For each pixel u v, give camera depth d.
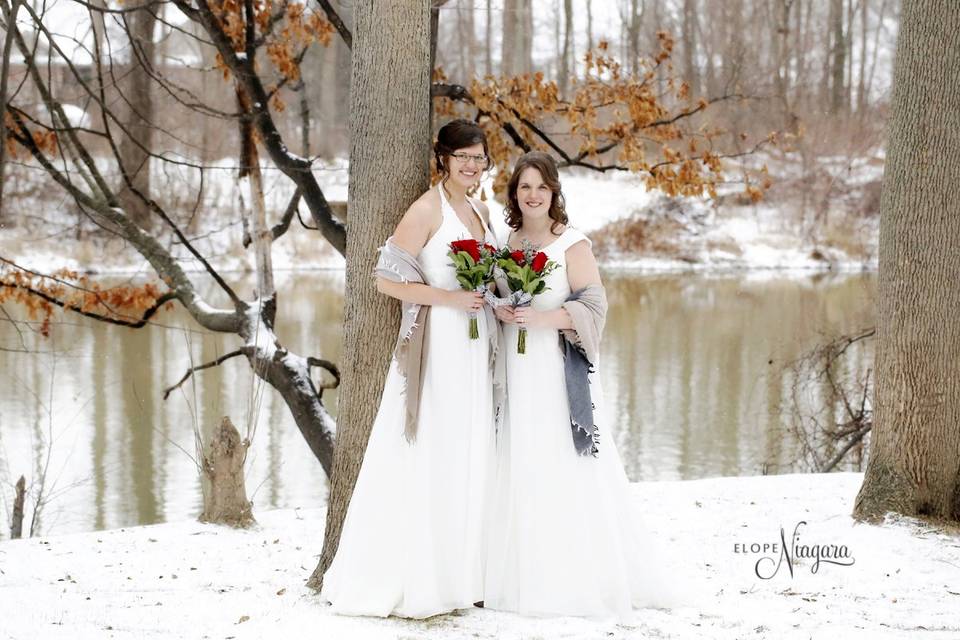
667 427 11.98
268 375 9.01
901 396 6.08
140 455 10.52
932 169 5.92
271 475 10.12
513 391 4.44
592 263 4.54
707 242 29.39
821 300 22.02
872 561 5.36
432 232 4.37
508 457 4.44
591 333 4.39
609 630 4.12
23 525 8.76
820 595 4.75
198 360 14.94
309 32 9.40
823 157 28.89
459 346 4.31
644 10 28.77
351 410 4.81
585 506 4.39
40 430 11.17
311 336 17.36
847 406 11.01
